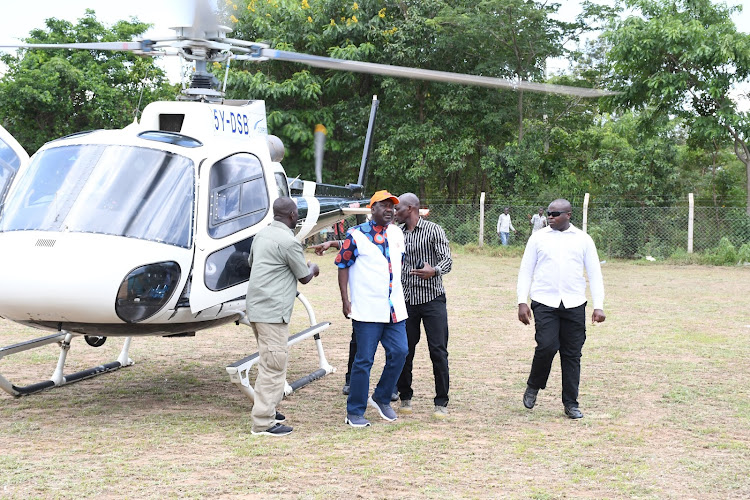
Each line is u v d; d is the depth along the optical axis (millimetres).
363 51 24156
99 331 5500
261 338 5172
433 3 24766
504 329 10133
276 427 5223
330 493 4000
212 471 4348
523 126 26094
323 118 24953
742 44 20391
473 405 6215
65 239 5117
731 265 20125
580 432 5414
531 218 22875
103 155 5566
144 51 6633
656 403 6293
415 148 25266
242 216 5930
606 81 23312
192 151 5734
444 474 4383
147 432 5230
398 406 6188
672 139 26703
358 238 5418
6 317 5480
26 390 6336
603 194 24781
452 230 24172
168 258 5309
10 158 7402
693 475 4441
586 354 8375
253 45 6504
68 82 24266
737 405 6223
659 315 11375
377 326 5480
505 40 25172
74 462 4473
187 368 7652
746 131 21156
